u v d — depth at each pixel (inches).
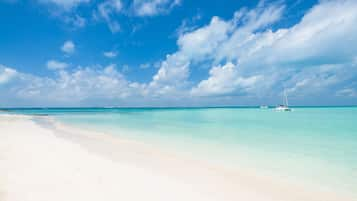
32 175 192.7
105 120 1074.1
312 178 217.2
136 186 181.6
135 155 297.4
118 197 158.1
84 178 193.3
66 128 648.4
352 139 456.8
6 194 150.6
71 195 156.6
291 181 207.6
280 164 265.1
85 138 439.2
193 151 337.4
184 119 1167.0
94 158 266.1
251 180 208.5
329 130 620.7
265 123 862.5
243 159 290.0
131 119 1152.8
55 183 177.6
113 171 217.6
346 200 168.7
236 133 564.7
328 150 352.2
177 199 160.4
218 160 282.4
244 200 163.8
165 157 292.5
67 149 312.8
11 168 208.1
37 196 151.4
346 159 290.2
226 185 193.5
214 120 1062.4
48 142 365.1
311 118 1175.0
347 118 1170.0
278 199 167.3
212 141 431.8
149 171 224.5
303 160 286.2
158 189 177.5
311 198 170.9
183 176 213.9
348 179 213.6
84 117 1336.1
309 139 469.1
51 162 237.3
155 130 623.2
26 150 290.0
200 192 175.6
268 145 391.5
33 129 568.7
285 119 1115.9
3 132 467.8
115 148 342.6
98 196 157.8
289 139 459.8
